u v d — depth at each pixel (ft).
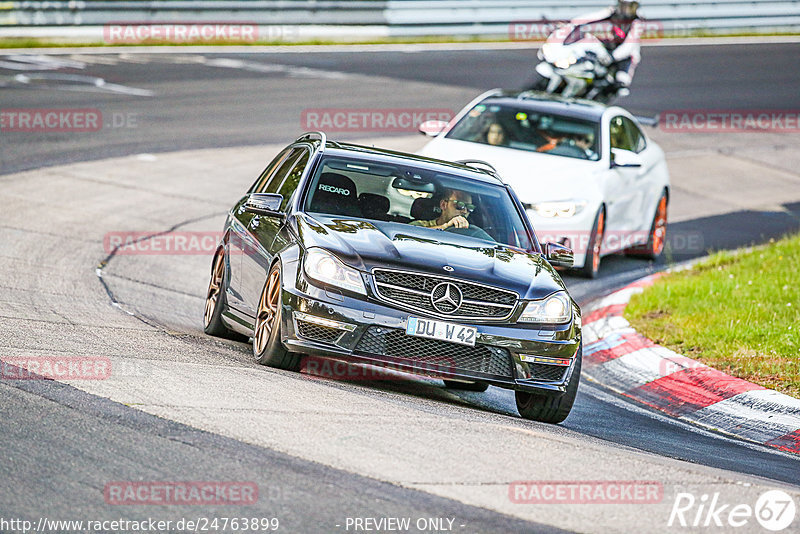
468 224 98.07
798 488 75.51
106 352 88.33
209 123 246.47
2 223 153.89
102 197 180.04
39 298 112.88
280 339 88.48
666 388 110.32
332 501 58.23
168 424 68.80
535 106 167.84
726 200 226.99
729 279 144.87
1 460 60.08
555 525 58.03
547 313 88.43
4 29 333.21
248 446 65.98
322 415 74.43
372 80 314.96
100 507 55.16
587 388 112.27
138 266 142.51
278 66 333.01
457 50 388.78
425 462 66.54
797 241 175.11
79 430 66.18
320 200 97.30
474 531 55.98
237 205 112.06
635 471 69.92
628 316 133.28
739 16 461.37
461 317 85.92
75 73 292.40
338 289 85.30
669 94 328.49
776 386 105.81
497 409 96.99
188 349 95.45
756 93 337.72
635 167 159.53
